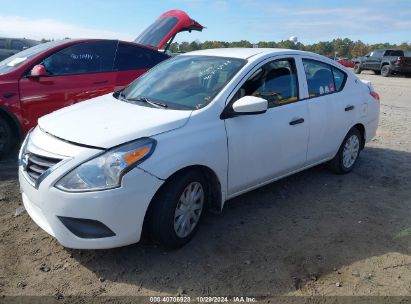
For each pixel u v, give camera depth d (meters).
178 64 4.21
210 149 3.24
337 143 4.82
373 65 25.06
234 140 3.44
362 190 4.68
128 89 4.18
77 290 2.76
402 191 4.68
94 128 3.00
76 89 5.65
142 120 3.12
